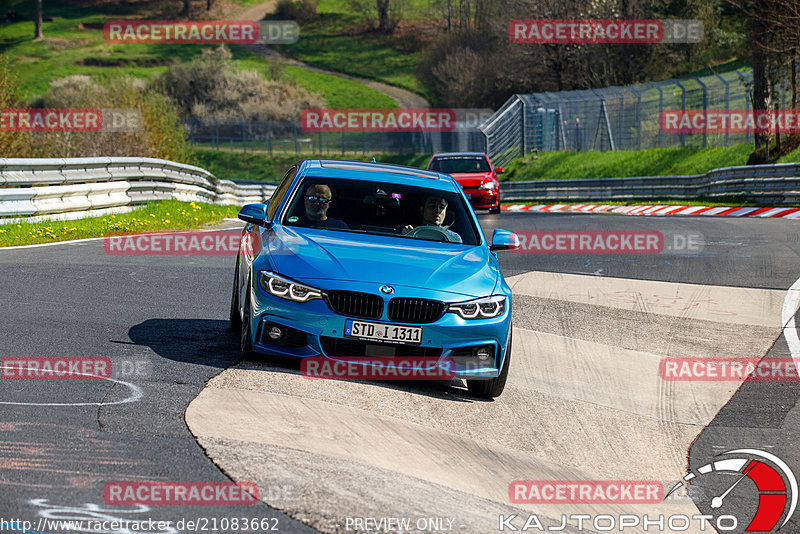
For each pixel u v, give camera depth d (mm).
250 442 17031
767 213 84875
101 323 27359
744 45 189625
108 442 16297
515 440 20344
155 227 62344
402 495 15492
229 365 22797
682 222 74625
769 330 33438
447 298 22203
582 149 163125
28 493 13758
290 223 25297
